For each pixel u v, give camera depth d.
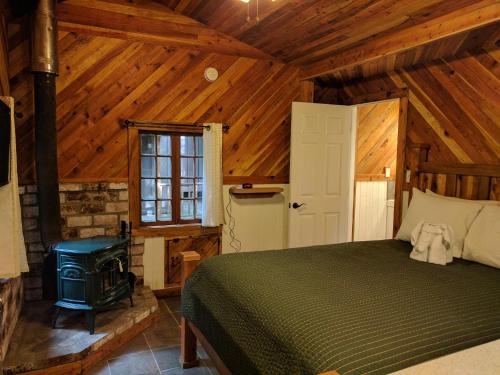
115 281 3.15
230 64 4.14
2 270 2.40
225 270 2.41
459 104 3.26
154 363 2.77
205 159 4.04
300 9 3.20
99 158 3.67
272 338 1.63
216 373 2.66
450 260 2.60
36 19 3.01
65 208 3.56
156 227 3.96
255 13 3.43
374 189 5.42
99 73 3.61
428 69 3.54
